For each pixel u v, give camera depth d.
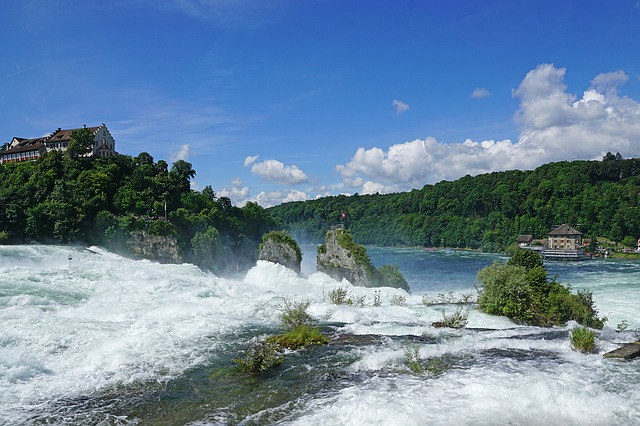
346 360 19.61
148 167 121.06
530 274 35.56
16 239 77.94
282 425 13.17
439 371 18.16
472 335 24.59
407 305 36.31
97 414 13.98
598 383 16.86
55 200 84.62
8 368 17.56
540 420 13.72
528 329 27.06
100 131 131.00
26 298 30.89
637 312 45.88
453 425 13.09
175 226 93.38
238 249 112.19
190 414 14.02
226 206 127.25
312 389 16.17
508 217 196.50
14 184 94.75
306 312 29.05
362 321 28.44
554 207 185.75
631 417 14.09
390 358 19.58
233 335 23.78
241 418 13.72
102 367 18.33
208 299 34.69
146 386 16.42
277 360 19.00
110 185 100.62
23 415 13.80
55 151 104.94
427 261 130.25
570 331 26.11
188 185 133.00
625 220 161.25
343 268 57.56
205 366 18.73
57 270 45.44
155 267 57.22
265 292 44.62
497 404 14.62
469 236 187.62
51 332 22.22
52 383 16.58
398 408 14.09
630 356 20.28
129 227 85.75
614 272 97.00
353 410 14.05
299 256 64.19
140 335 22.52
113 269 50.62
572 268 107.50
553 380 16.92
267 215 140.75
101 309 29.50
